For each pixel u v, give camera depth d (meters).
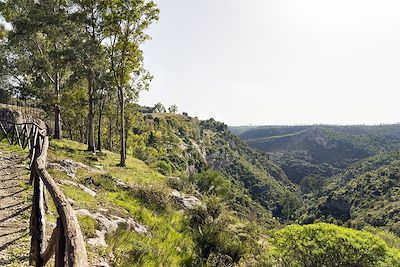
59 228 3.13
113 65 27.47
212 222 15.82
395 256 13.27
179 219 16.55
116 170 22.89
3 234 6.92
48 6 28.08
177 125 141.38
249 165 153.00
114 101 39.03
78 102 33.78
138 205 15.43
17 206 8.74
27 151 17.69
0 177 11.48
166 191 18.80
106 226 10.36
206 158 133.00
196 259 13.07
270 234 18.31
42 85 31.06
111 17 25.19
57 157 19.00
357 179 110.75
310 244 13.88
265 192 130.75
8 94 32.09
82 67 27.42
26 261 5.95
